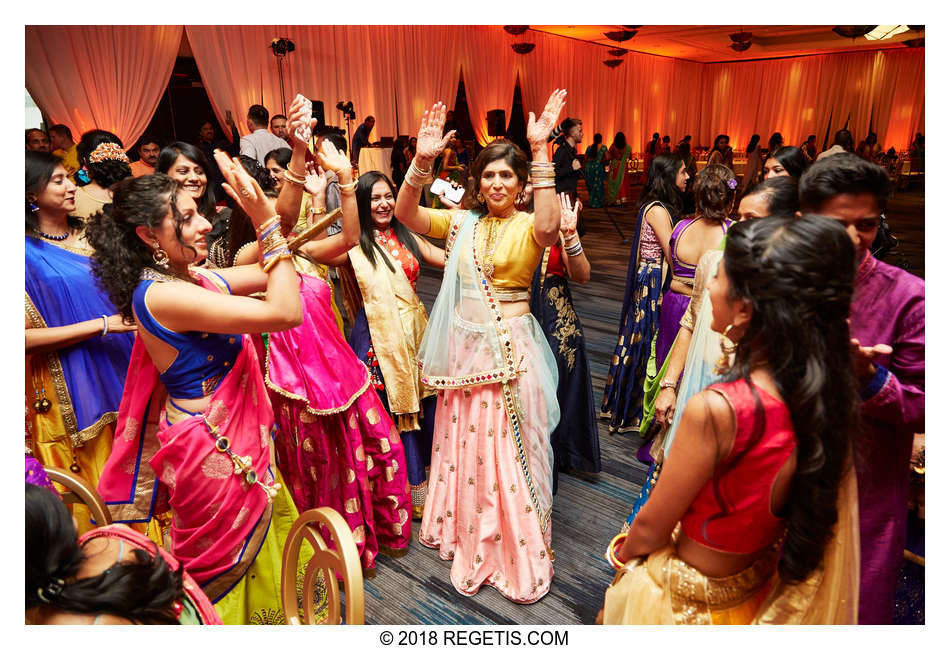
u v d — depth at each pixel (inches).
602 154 461.1
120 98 291.9
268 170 118.8
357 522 80.8
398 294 90.0
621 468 110.1
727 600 39.5
